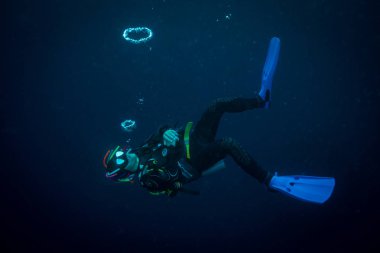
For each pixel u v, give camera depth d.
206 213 8.97
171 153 2.86
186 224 8.75
